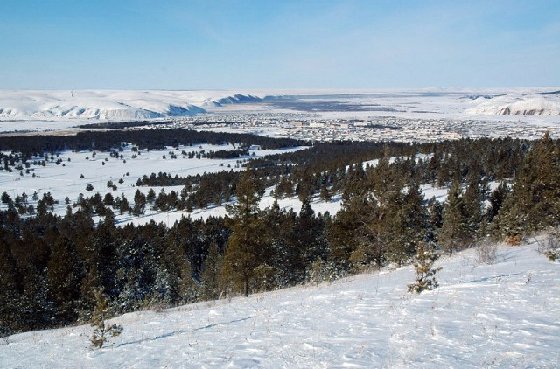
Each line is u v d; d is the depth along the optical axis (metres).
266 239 34.31
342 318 11.68
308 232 57.09
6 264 59.62
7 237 93.94
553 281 12.25
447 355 7.62
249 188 33.44
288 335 10.73
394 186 36.50
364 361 7.89
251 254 32.75
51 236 84.62
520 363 6.86
